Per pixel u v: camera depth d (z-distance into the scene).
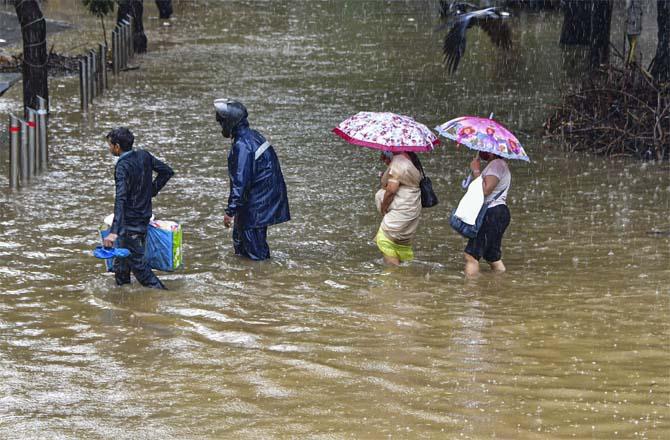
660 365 9.17
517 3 52.47
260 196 13.45
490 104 28.27
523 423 7.75
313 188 18.30
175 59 36.59
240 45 40.94
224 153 21.36
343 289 12.23
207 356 9.66
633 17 25.94
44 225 15.31
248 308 11.38
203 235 14.95
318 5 57.72
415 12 54.19
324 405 8.26
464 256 13.97
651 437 7.42
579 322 10.65
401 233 13.37
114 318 10.95
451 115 26.59
